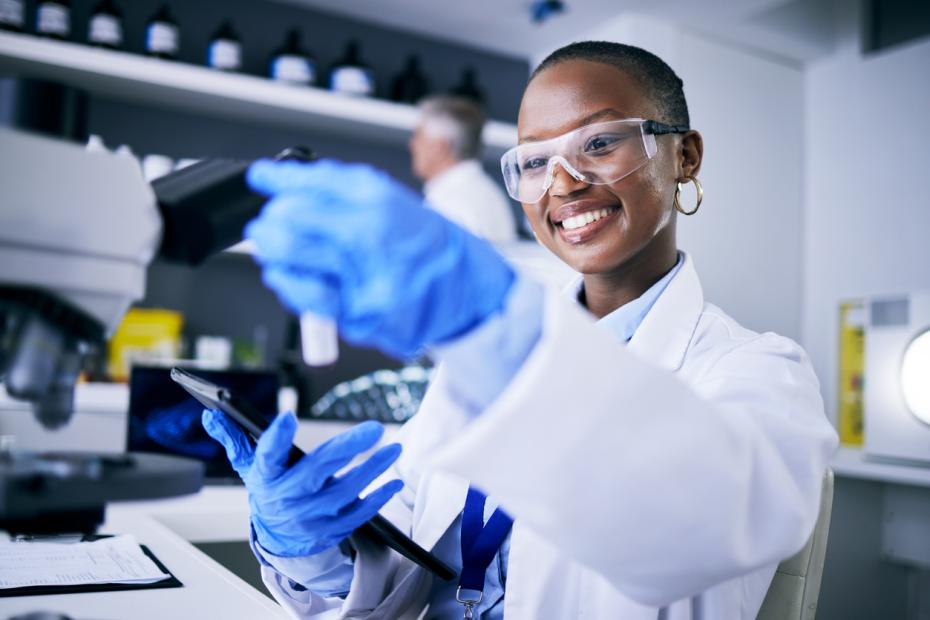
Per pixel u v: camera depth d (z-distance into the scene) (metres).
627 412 0.57
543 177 0.99
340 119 3.18
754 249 3.33
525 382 0.54
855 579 2.54
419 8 3.39
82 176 0.62
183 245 0.67
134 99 3.05
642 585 0.64
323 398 3.21
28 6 2.90
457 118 3.12
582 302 1.15
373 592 0.93
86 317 0.65
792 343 0.93
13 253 0.60
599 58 1.00
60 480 0.59
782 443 0.73
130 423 1.89
